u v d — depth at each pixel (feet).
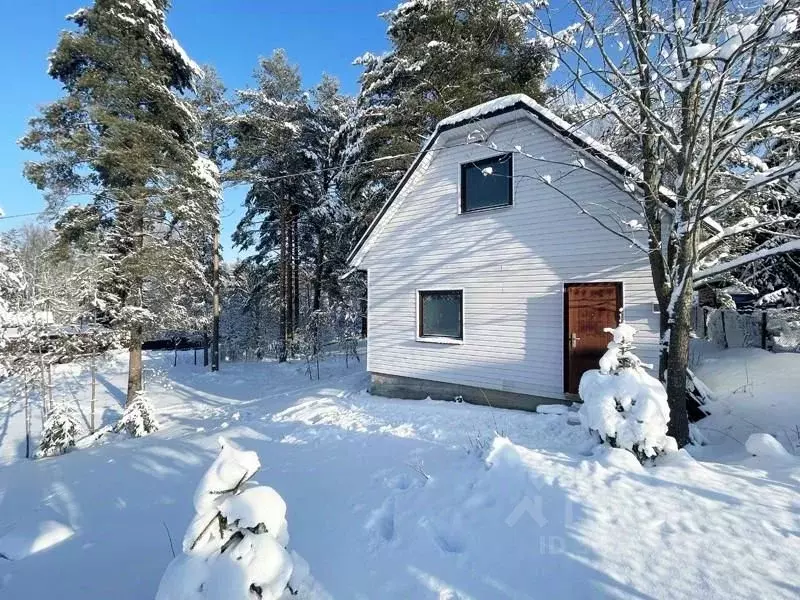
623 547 10.27
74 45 37.45
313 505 14.56
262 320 84.99
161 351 95.20
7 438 40.37
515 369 29.68
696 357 33.53
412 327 35.83
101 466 24.17
